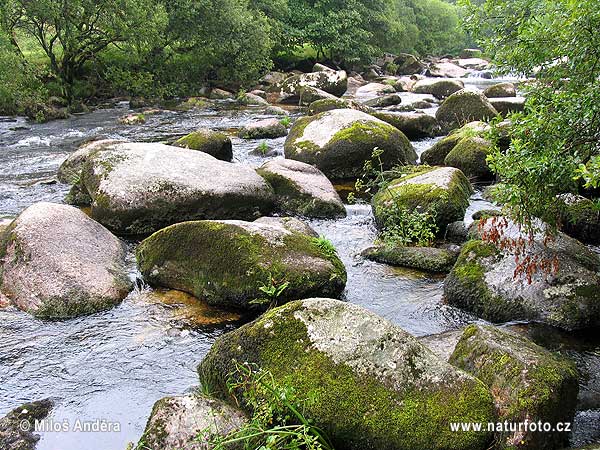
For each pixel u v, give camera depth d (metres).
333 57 40.81
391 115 15.95
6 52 20.33
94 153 9.77
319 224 9.09
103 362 5.19
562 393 3.99
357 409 3.66
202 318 5.99
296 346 4.03
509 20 5.19
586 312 5.57
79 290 6.05
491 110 16.42
